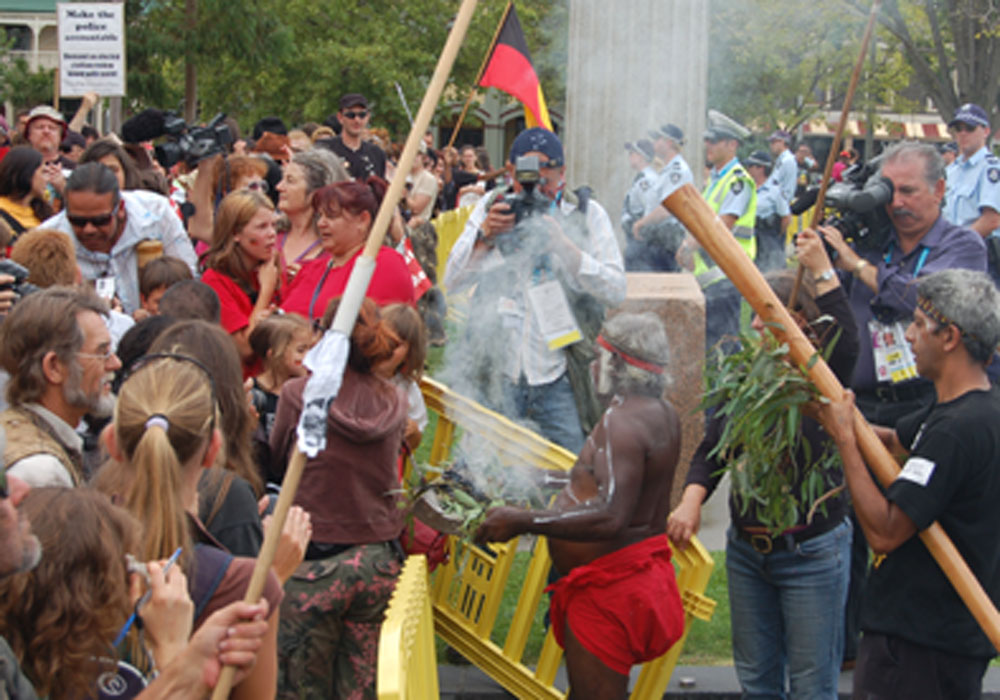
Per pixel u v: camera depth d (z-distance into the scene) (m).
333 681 3.20
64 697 1.81
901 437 3.13
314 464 3.12
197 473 2.30
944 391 2.86
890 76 14.83
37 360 2.62
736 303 5.82
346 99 7.76
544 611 4.73
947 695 2.86
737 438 3.06
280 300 4.78
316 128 9.49
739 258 2.77
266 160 6.76
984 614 2.70
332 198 4.13
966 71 15.05
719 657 4.48
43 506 1.82
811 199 4.52
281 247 5.05
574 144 6.20
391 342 3.14
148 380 2.26
